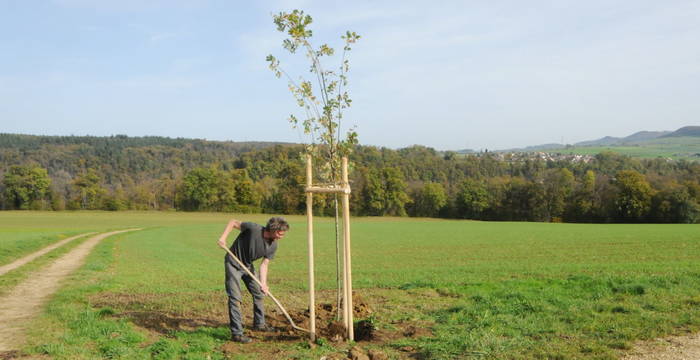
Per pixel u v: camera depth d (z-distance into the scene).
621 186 82.62
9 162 114.12
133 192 103.69
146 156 130.50
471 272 15.30
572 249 26.69
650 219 80.75
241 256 7.10
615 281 10.73
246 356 6.00
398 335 6.99
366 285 12.29
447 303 9.42
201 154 140.50
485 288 10.94
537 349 6.04
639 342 6.44
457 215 100.69
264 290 7.00
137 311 8.82
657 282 10.48
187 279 14.52
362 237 42.19
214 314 8.62
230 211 99.06
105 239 35.62
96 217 81.38
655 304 8.48
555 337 6.66
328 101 7.03
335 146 7.03
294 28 6.76
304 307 9.27
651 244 28.89
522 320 7.57
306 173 6.67
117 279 13.91
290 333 7.05
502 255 23.81
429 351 6.06
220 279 14.62
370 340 6.79
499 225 67.75
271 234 7.05
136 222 70.50
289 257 24.69
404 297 10.19
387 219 91.44
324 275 15.63
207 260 22.64
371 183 99.56
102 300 10.14
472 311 8.33
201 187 99.31
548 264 18.33
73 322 7.63
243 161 122.56
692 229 48.84
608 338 6.55
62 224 62.59
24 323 7.78
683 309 8.19
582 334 6.79
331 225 66.62
